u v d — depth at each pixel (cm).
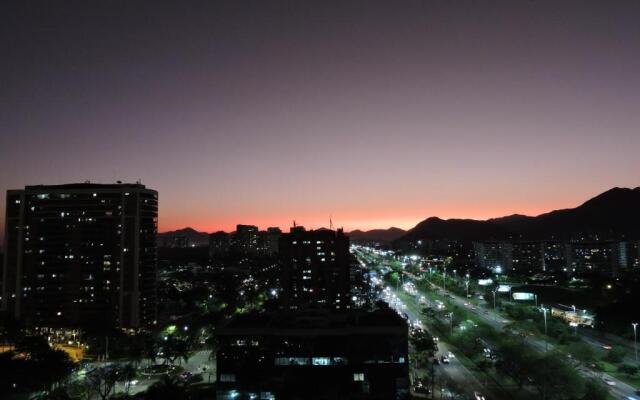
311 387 14350
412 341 19638
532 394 14300
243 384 14450
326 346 14488
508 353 15338
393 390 14250
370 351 14425
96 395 15200
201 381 16438
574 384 13262
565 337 19150
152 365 18412
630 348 18825
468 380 15975
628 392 13850
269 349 14588
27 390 14800
